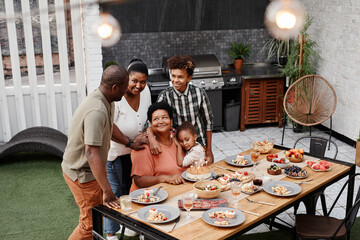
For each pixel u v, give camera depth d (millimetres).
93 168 2582
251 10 7199
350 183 3303
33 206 4211
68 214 4043
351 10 5695
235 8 7133
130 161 3373
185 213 2461
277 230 3664
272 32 7348
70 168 2750
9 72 6891
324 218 3064
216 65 6492
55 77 7043
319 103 6008
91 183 2781
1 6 5586
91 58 5758
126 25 6742
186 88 3402
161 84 6230
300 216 3092
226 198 2688
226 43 7246
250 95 6641
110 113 2736
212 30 7141
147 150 2994
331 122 5766
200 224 2320
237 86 6570
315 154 3756
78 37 5902
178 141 3158
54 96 6066
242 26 7242
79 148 2701
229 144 6137
